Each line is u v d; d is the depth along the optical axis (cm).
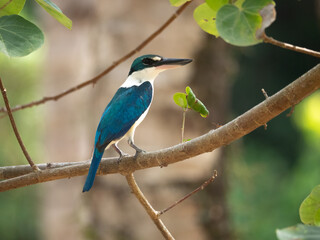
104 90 1195
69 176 566
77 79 1295
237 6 353
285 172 2136
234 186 1409
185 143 499
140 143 1100
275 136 2419
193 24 1129
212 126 1151
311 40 2581
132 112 712
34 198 2120
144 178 1106
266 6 350
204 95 1155
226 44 1227
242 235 1378
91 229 1148
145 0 1129
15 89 1984
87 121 1260
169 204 1112
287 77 2586
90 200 1160
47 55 1389
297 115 1619
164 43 1121
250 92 2531
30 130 2000
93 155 575
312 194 427
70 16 1302
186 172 1130
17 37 415
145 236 1113
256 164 1962
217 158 1204
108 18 1166
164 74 1116
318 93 1534
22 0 438
